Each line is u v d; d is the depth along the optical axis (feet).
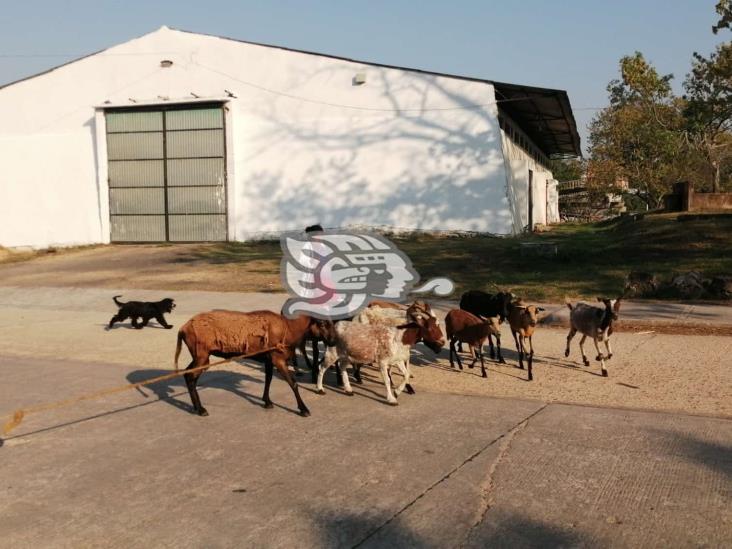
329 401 28.48
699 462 20.44
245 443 23.20
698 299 53.06
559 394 28.78
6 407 28.12
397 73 105.29
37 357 39.11
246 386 31.19
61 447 23.18
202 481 19.93
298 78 108.78
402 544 15.89
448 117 103.71
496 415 25.79
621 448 21.79
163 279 74.79
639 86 149.69
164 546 16.06
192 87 111.96
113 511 18.02
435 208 104.47
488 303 34.78
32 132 116.98
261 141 110.32
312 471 20.48
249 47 110.01
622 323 44.01
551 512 17.38
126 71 113.70
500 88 103.24
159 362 37.17
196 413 26.86
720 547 15.49
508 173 108.06
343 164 107.65
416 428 24.41
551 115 127.54
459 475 19.89
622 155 169.48
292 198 109.50
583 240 97.76
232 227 111.14
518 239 100.27
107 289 69.77
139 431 24.76
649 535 16.08
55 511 18.11
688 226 80.59
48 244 117.29
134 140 113.70
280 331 26.53
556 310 49.11
